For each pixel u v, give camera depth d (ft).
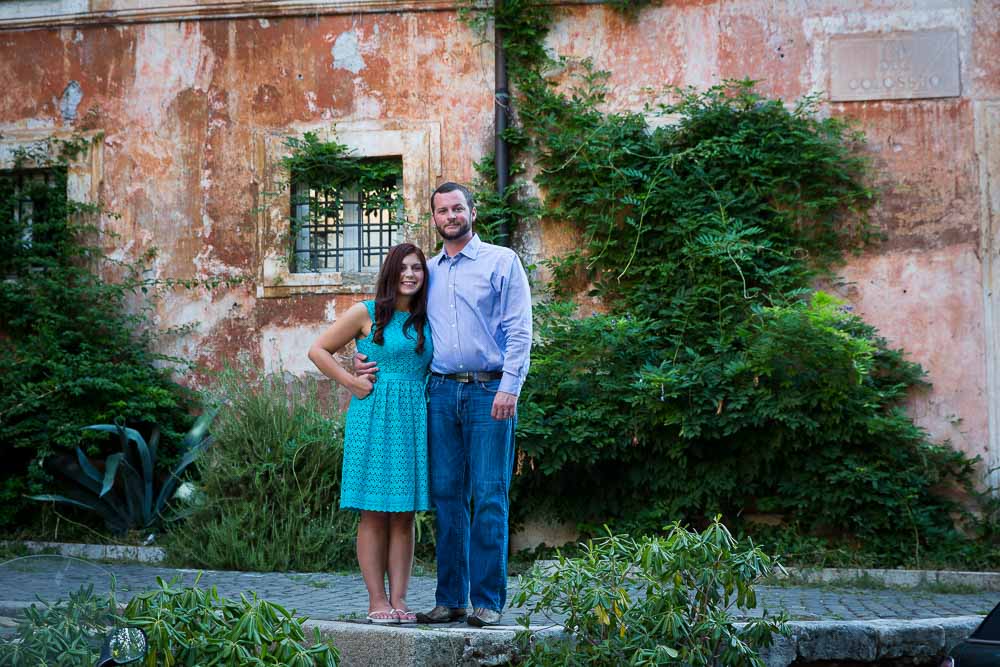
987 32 28.76
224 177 30.83
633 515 26.73
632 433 26.03
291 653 11.03
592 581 12.83
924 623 15.29
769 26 29.50
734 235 27.50
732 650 12.25
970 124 28.58
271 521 24.71
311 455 25.40
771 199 28.96
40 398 27.86
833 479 25.32
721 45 29.63
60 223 30.81
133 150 31.17
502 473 14.60
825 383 25.55
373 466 14.53
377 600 14.64
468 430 14.71
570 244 29.66
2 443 28.66
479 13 30.19
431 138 30.22
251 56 30.96
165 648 10.46
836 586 23.26
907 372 27.78
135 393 28.81
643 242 29.09
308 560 24.02
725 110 28.76
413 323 14.94
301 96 30.78
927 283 28.35
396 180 30.73
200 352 30.50
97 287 30.30
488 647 13.33
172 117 31.12
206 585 20.79
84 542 26.84
